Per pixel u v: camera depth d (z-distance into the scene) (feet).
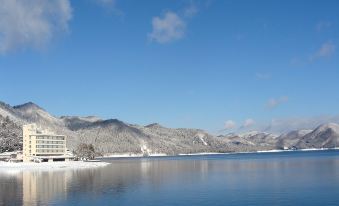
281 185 429.38
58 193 381.40
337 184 426.92
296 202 315.78
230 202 320.91
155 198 344.28
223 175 593.83
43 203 319.47
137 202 322.96
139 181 502.79
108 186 440.86
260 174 596.29
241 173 628.28
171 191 392.06
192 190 399.24
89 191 395.55
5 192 394.11
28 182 503.61
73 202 323.98
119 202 324.19
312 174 566.36
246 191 385.70
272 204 309.63
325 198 331.36
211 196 354.13
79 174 653.30
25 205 309.83
